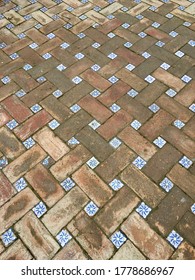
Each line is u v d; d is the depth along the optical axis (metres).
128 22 3.33
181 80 2.75
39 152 2.34
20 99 2.69
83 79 2.81
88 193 2.11
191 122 2.46
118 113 2.54
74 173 2.21
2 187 2.17
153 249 1.88
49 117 2.55
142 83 2.75
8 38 3.24
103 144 2.36
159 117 2.50
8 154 2.34
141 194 2.10
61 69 2.91
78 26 3.32
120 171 2.21
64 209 2.05
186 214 2.00
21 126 2.50
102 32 3.24
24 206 2.07
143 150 2.31
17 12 3.53
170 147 2.32
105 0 3.62
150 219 1.99
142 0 3.58
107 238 1.93
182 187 2.12
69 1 3.64
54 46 3.13
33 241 1.93
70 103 2.63
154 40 3.11
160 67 2.87
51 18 3.44
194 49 3.00
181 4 3.48
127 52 3.02
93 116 2.54
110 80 2.79
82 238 1.93
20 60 3.01
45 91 2.74
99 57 3.00
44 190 2.14
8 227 1.99
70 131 2.45
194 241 1.90
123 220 1.99
